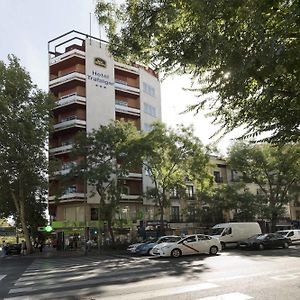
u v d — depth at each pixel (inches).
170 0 307.4
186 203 2054.6
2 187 1612.9
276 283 470.9
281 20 229.6
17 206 1675.7
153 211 1985.7
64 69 1996.8
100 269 709.3
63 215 1863.9
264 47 217.6
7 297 440.1
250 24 228.1
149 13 334.3
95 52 1961.1
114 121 1632.6
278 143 321.7
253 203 1797.5
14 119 1547.7
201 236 1045.2
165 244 1019.9
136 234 1838.1
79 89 1910.7
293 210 2549.2
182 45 292.0
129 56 379.2
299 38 225.3
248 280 499.5
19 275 674.8
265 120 301.4
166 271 621.0
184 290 434.0
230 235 1382.9
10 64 1660.9
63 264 907.4
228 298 383.6
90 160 1510.8
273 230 1792.6
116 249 1528.1
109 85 1975.9
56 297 425.4
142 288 457.7
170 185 1541.6
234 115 343.6
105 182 1525.6
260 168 1754.4
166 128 1471.5
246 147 1737.2
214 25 248.2
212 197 1897.1
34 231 1817.2
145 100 2116.1
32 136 1549.0
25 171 1569.9
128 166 1489.9
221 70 253.9
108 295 421.4
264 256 902.4
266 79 257.8
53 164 1604.3
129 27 353.1
